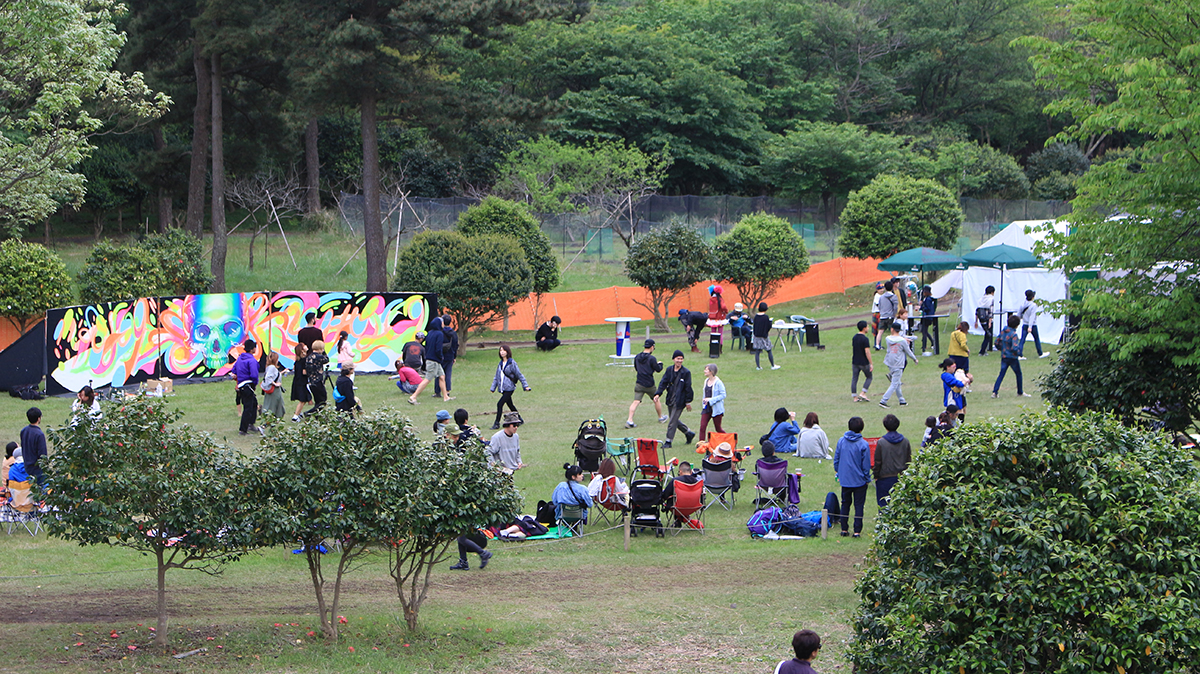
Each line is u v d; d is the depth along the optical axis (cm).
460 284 2675
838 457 1296
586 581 1124
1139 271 1167
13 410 2042
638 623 963
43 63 2011
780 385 2253
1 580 1084
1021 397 1977
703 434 1695
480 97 3092
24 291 2459
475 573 1162
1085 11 1138
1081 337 1150
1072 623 614
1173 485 646
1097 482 635
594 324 3403
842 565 1164
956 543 640
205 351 2456
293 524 830
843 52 6519
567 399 2195
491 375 2497
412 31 2923
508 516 915
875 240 3522
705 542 1293
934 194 3531
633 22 6069
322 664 822
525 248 3166
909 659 644
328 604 1029
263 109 3788
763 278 3347
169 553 1220
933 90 6919
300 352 1939
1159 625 589
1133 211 1136
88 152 2242
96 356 2262
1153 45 1105
